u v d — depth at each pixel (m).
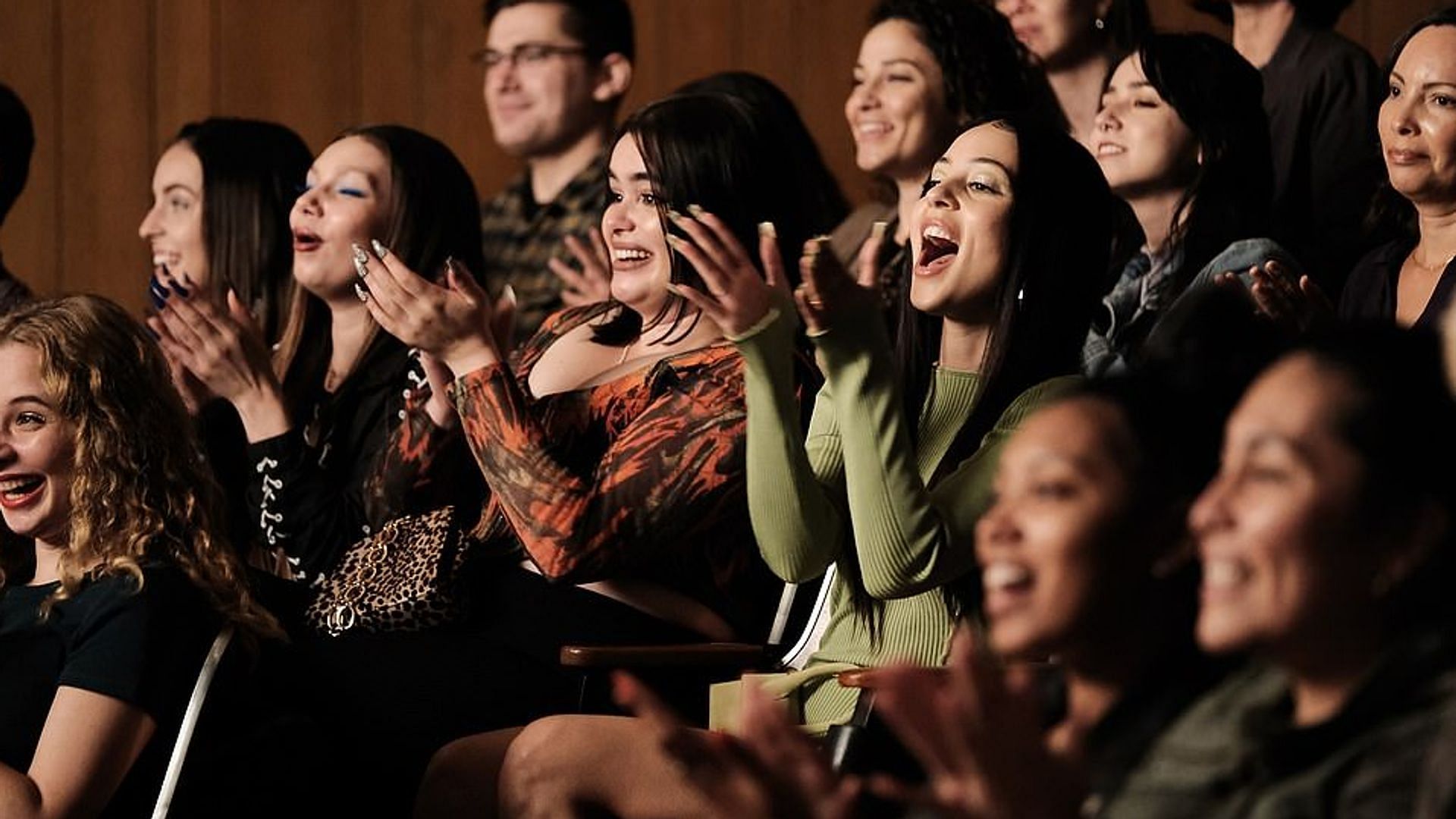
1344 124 12.45
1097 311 9.23
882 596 8.08
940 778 4.47
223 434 11.91
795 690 8.73
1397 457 4.63
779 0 17.98
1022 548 5.11
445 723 9.59
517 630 9.74
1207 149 10.88
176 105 18.67
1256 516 4.66
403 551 9.97
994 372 8.53
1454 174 10.04
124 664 8.53
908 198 12.73
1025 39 13.30
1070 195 8.64
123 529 8.85
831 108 17.89
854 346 7.84
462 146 18.58
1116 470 5.08
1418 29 10.20
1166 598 5.18
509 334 10.14
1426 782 4.43
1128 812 5.04
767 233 8.11
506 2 15.73
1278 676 5.02
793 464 8.23
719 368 9.62
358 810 9.56
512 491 9.48
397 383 11.41
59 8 18.69
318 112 18.67
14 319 9.11
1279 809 4.68
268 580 9.99
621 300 10.06
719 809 4.83
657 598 9.70
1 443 8.95
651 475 9.34
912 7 12.55
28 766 8.64
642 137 10.00
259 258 13.09
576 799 8.54
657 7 18.25
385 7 18.62
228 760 8.86
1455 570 4.65
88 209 18.69
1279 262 9.81
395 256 10.91
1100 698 5.30
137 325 9.24
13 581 9.55
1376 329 4.79
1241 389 5.26
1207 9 13.80
